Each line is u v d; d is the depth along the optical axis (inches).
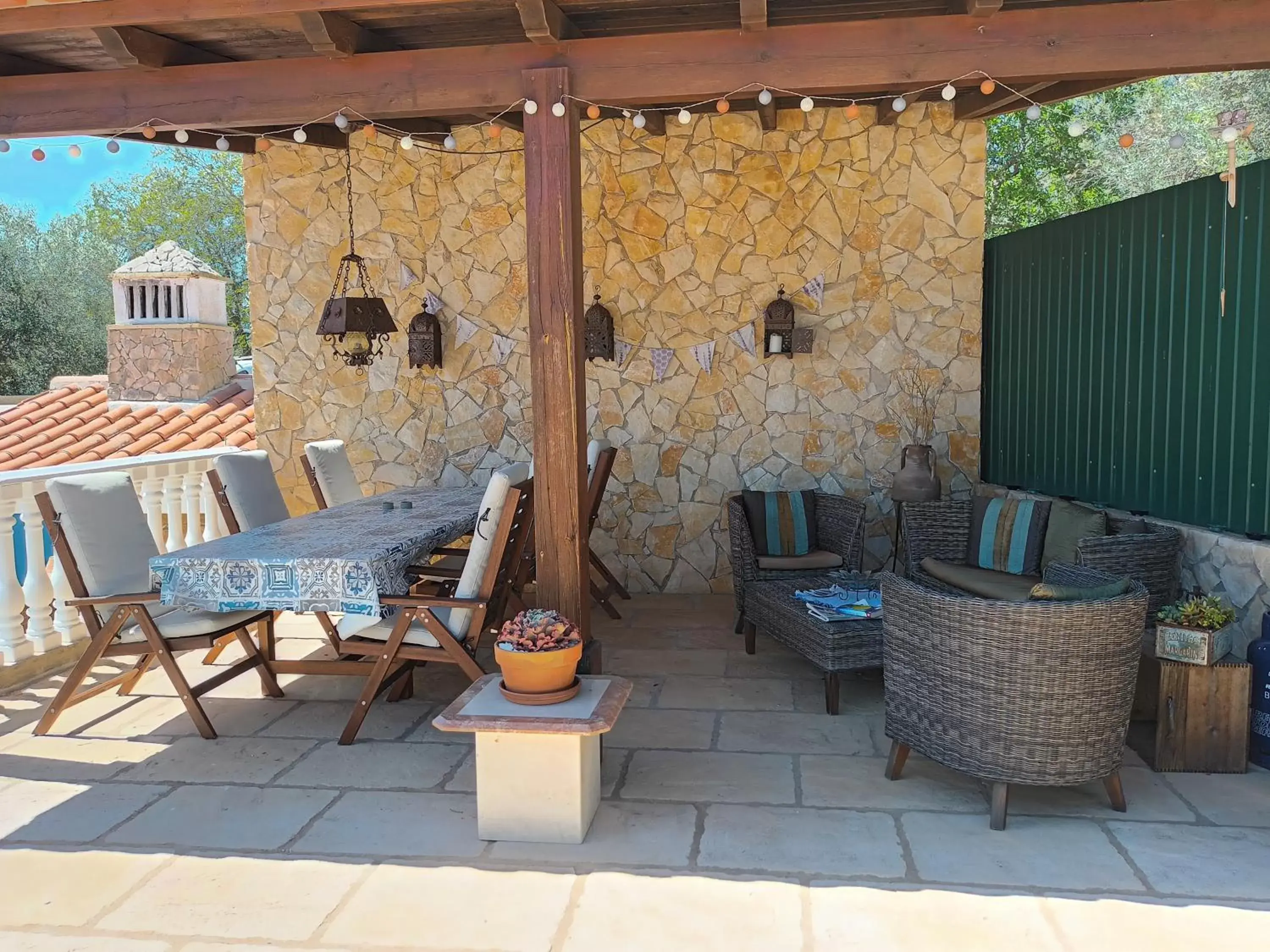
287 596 146.9
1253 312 156.7
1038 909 102.1
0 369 658.8
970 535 212.4
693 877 109.6
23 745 152.7
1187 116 436.5
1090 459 205.8
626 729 157.5
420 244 260.2
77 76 151.6
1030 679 117.1
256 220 267.6
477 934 98.7
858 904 103.3
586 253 250.8
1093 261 203.6
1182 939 96.5
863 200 241.9
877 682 182.2
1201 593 166.9
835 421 247.6
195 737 156.1
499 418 261.1
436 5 136.3
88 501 160.2
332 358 267.7
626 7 138.7
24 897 107.0
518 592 212.7
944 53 131.2
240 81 146.9
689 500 254.2
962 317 242.7
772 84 133.9
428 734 157.6
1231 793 131.3
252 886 109.0
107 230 770.2
